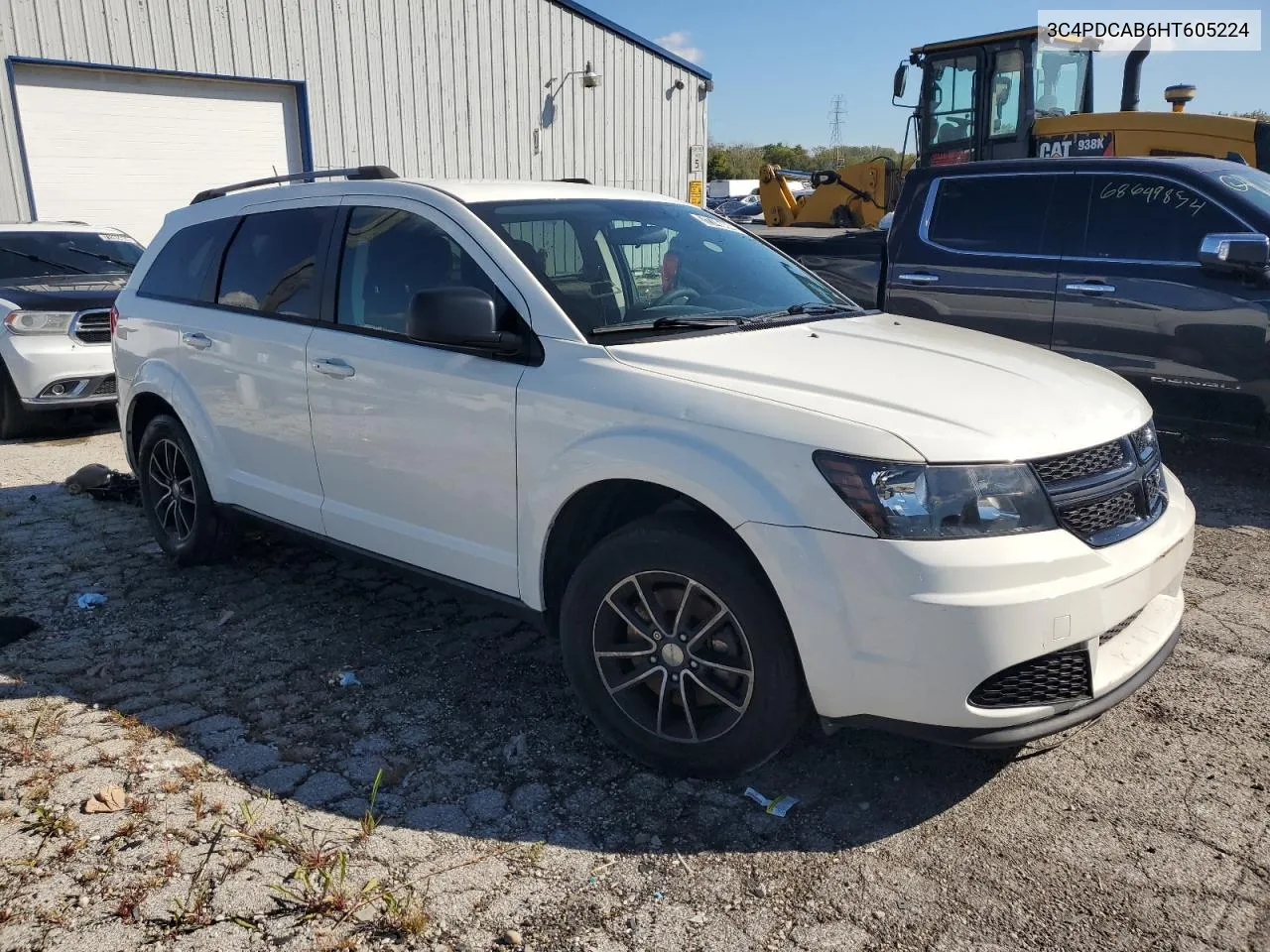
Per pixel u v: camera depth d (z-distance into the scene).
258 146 14.59
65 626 4.43
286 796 3.11
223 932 2.51
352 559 4.24
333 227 4.24
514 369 3.44
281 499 4.42
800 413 2.88
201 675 3.95
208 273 4.84
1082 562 2.78
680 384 3.10
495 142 17.06
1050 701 2.81
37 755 3.32
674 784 3.18
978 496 2.71
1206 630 4.30
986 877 2.74
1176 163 6.60
